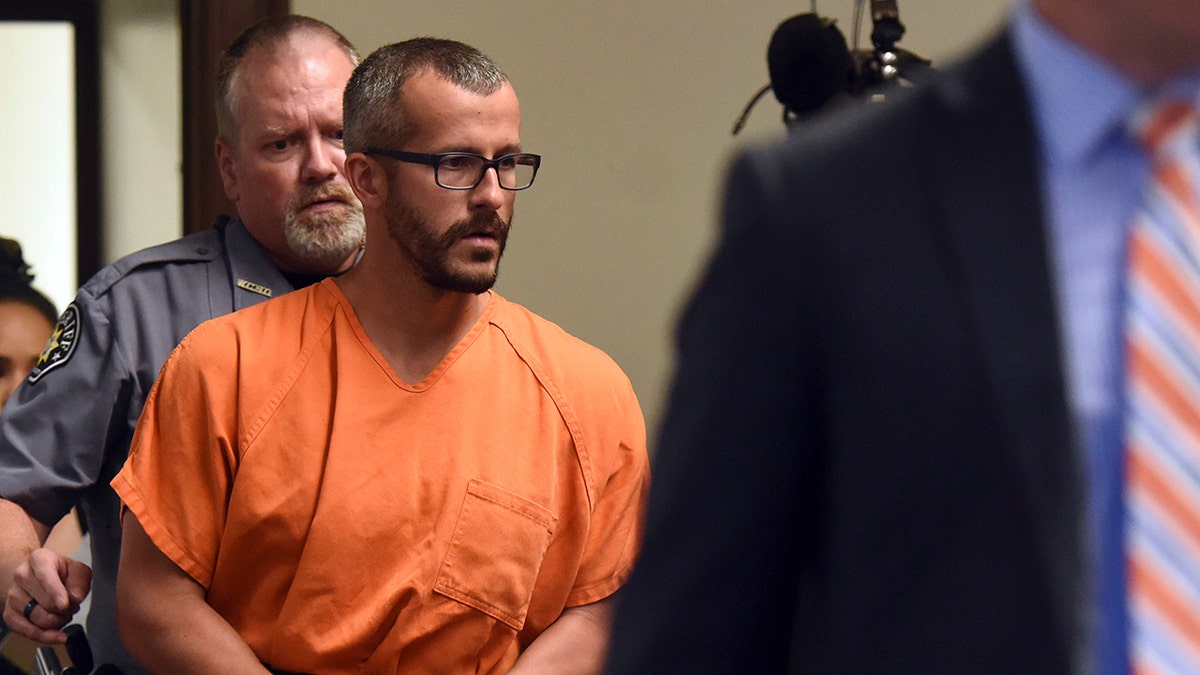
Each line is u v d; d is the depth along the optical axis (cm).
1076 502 269
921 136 298
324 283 704
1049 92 285
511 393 693
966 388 281
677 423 321
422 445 667
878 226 295
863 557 293
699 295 319
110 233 1430
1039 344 275
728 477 311
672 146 1287
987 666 275
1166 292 272
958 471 281
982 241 284
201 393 675
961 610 279
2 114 1432
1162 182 278
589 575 703
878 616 290
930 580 284
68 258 1445
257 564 662
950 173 292
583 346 736
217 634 651
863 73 785
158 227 1349
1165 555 265
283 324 691
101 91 1427
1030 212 283
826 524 309
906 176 296
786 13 1284
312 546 650
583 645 689
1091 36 279
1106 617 268
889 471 289
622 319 1285
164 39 1310
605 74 1285
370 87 683
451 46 688
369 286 690
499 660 678
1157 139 279
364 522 651
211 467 669
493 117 672
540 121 1280
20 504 784
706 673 318
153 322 815
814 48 768
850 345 295
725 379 309
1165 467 267
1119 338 273
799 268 301
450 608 655
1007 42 296
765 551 315
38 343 1349
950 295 285
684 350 323
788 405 306
